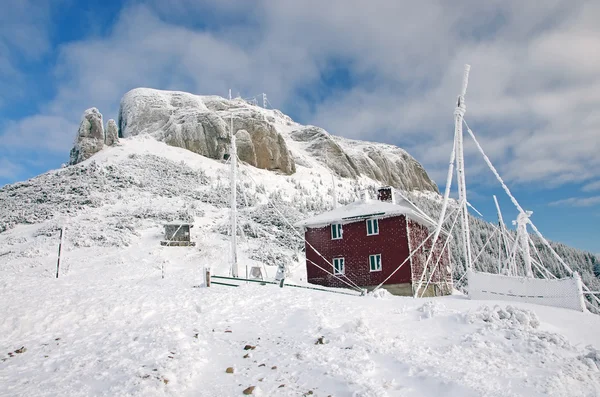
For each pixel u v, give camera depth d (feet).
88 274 100.07
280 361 34.50
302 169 354.54
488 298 68.59
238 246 140.77
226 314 49.14
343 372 31.71
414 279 100.68
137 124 353.10
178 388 29.09
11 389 28.32
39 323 41.63
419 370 32.35
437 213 262.47
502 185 77.25
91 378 30.12
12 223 158.10
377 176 477.36
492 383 30.04
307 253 112.57
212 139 300.40
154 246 132.67
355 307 53.78
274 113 595.88
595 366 34.12
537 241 200.34
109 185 199.31
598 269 229.66
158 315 47.42
